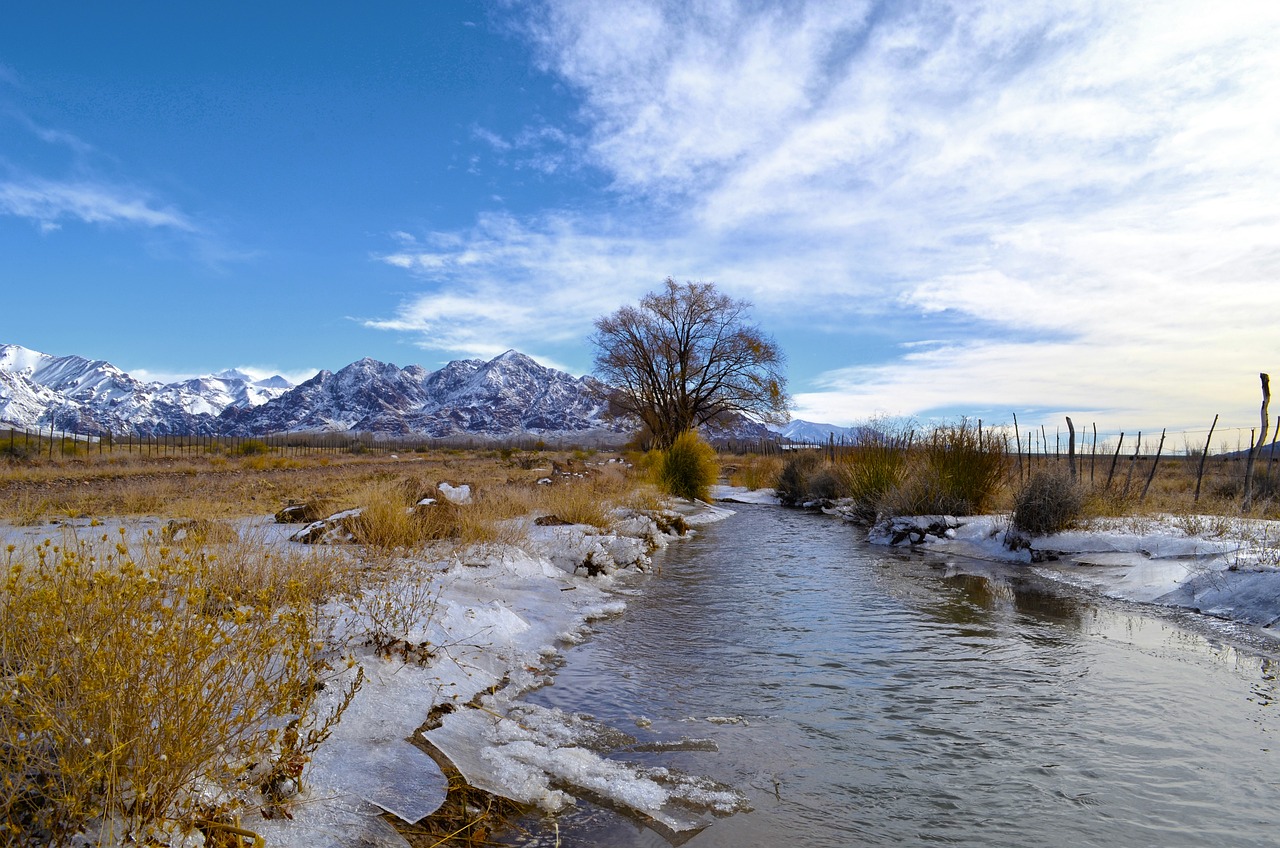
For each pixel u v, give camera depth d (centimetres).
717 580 1027
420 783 344
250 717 294
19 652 274
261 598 343
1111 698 528
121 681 254
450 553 872
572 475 2209
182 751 248
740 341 4334
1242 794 378
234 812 273
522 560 932
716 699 524
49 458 3728
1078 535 1169
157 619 294
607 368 4453
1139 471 2750
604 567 1028
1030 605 859
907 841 330
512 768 384
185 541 512
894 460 1922
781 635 710
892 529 1509
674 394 4462
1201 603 823
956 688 550
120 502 1562
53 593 279
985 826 345
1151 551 1041
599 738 447
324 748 351
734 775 399
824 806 363
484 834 321
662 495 2094
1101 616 802
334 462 5094
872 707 509
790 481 2747
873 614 807
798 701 521
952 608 840
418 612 570
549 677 567
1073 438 1480
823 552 1337
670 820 346
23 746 244
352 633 482
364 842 287
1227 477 1941
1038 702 519
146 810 246
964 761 419
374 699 417
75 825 234
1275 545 945
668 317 4409
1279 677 578
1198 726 473
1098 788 385
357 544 885
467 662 534
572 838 327
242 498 1709
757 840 329
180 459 4425
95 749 244
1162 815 356
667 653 644
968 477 1574
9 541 784
